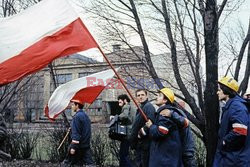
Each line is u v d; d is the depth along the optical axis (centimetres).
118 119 885
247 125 516
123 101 892
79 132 858
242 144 518
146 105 707
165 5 1045
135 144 727
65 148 1184
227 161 522
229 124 529
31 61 546
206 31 832
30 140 1287
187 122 571
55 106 950
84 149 867
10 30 554
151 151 581
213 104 819
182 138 581
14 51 543
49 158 1217
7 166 969
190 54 1072
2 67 535
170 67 1263
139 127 715
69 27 579
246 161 512
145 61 1102
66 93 938
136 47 1135
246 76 979
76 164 870
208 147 834
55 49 561
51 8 589
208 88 823
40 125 1416
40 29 566
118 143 1125
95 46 596
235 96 542
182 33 1062
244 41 982
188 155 586
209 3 835
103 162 1134
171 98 585
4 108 1291
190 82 1105
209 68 823
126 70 1112
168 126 558
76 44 577
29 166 1022
